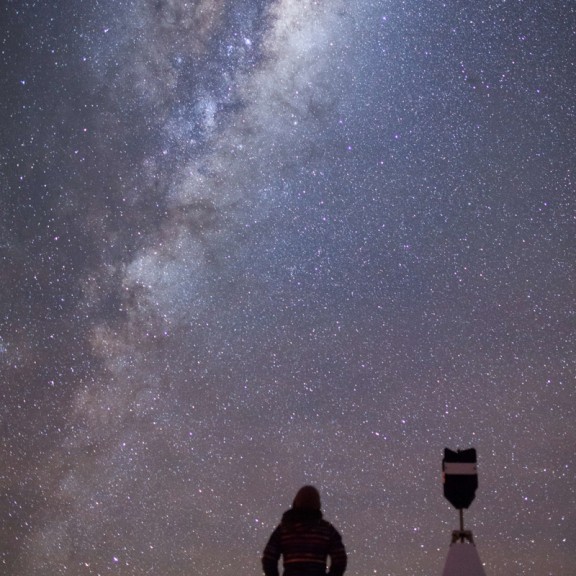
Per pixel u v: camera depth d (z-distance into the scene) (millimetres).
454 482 5422
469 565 5137
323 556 4492
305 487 4641
